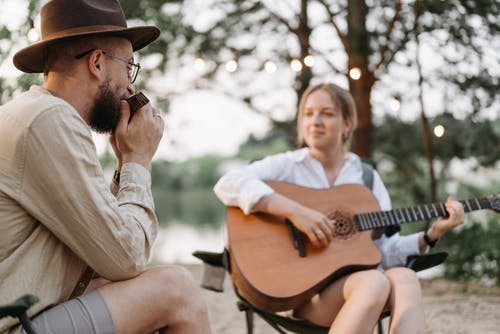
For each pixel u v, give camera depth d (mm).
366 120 6234
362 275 2570
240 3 6160
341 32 6129
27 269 1899
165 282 2039
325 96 3148
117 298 1972
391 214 2947
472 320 4168
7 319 1850
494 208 2840
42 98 1956
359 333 2414
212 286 2939
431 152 6176
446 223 2834
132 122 2188
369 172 3215
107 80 2141
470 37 5531
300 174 3156
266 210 2912
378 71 6141
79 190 1907
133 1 5934
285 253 2836
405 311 2461
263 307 2781
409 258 2803
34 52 2125
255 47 6359
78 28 2094
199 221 22391
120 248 1950
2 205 1889
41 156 1889
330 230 2842
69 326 1902
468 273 5812
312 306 2758
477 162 6238
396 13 5832
